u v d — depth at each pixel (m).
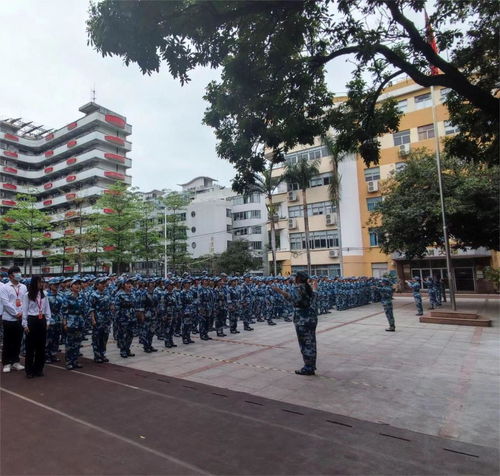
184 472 3.33
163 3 4.56
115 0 4.48
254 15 5.59
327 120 6.96
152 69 5.27
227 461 3.51
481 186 15.78
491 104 5.12
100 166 45.00
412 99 28.16
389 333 11.09
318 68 6.17
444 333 10.91
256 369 6.99
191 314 9.92
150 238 29.44
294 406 5.00
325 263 31.98
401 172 19.19
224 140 6.65
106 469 3.39
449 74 5.20
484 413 4.71
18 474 3.31
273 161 6.93
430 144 27.03
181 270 38.31
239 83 5.96
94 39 4.85
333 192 27.91
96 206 28.09
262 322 14.14
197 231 49.38
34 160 50.22
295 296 6.71
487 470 3.33
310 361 6.55
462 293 26.66
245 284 13.43
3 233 29.22
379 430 4.21
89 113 47.19
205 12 4.93
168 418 4.59
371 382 6.09
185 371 6.91
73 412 4.83
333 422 4.45
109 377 6.55
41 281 6.85
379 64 6.35
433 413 4.73
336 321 13.94
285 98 6.26
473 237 17.53
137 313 8.65
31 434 4.16
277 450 3.73
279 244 35.06
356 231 30.77
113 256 27.98
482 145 6.94
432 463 3.46
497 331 11.06
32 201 30.67
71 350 7.20
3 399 5.38
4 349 7.14
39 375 6.69
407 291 28.72
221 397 5.38
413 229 17.48
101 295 7.93
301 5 5.25
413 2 5.34
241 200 50.44
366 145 6.89
